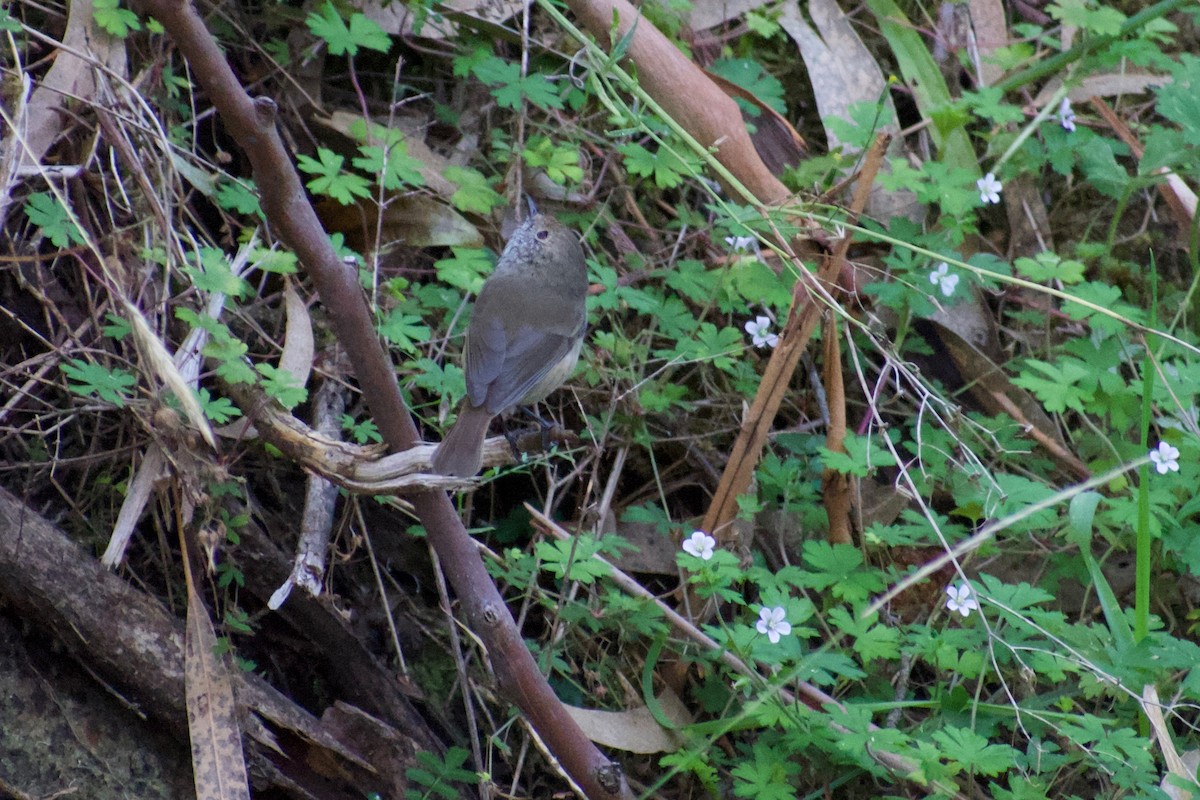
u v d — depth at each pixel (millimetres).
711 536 7645
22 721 6578
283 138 9477
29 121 7684
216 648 6879
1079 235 10867
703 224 9750
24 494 7277
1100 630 7742
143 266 7746
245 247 7832
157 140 7680
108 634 6699
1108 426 9562
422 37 10062
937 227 9914
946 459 8812
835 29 10750
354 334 6004
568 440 7234
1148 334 8391
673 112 8914
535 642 8211
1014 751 7004
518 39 10016
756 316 9703
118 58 8086
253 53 9672
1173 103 9453
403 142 9344
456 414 8406
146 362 6848
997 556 8461
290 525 8195
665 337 9633
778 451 9500
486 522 9164
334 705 7418
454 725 8273
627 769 8031
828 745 7113
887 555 8625
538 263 7742
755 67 10234
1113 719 7410
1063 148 9914
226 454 7676
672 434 9328
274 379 6863
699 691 7930
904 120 10992
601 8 8914
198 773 6598
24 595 6551
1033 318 9789
